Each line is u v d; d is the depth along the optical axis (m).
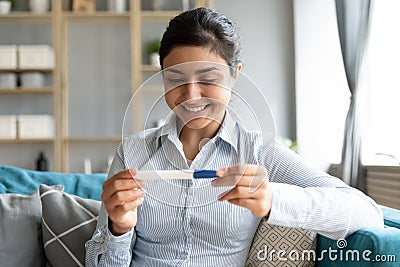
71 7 5.61
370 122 4.37
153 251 1.61
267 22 5.52
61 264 2.09
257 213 1.33
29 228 2.15
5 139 5.21
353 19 4.15
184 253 1.59
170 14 5.32
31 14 5.31
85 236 2.10
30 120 5.25
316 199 1.45
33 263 2.15
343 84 5.08
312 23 5.14
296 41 5.14
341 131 5.06
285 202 1.39
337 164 4.84
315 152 5.09
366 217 1.52
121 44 5.70
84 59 5.68
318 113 5.11
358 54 4.09
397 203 3.54
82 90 5.68
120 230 1.41
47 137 5.25
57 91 5.28
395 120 4.27
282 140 5.07
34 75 5.31
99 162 5.60
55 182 2.39
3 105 5.61
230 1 5.52
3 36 5.62
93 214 2.15
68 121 5.66
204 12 1.36
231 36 1.35
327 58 5.13
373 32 4.40
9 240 2.12
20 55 5.27
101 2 5.62
